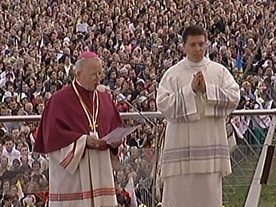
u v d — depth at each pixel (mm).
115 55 45781
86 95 11891
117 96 25172
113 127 12117
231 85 12234
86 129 11688
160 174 13000
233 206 14969
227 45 48094
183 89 12125
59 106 11742
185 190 12344
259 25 51469
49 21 54562
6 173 14266
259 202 14484
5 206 14195
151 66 44344
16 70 40719
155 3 58125
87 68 11766
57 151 11633
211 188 12312
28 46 49656
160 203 13867
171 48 48062
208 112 12062
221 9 55562
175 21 55281
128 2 57906
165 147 12477
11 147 14477
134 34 52094
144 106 31031
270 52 42031
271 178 14023
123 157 14461
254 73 38969
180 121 12219
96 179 11664
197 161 12211
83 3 57938
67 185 11688
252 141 15805
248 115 14805
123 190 14430
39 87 38031
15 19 53688
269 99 34719
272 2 55062
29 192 14242
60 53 46094
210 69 12344
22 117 14086
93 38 51250
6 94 37375
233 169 15102
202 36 12297
